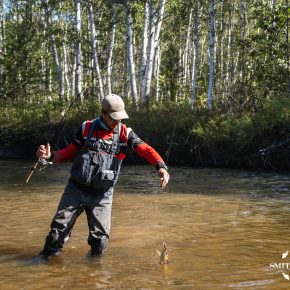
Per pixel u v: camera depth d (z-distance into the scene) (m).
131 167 15.20
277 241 5.34
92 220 4.65
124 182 11.16
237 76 25.06
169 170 14.09
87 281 3.93
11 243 5.27
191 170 14.12
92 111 19.89
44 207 7.59
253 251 4.89
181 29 31.33
